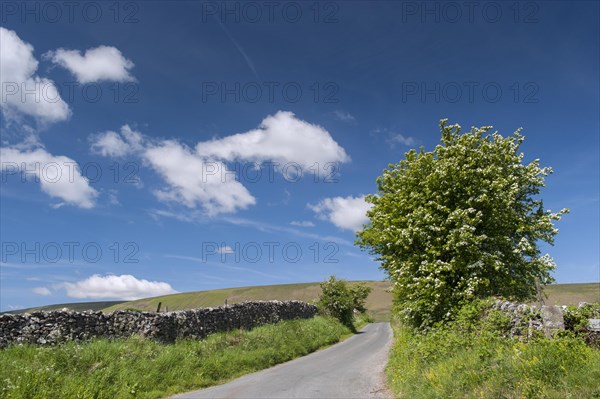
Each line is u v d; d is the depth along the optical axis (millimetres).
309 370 20516
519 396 8688
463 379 10203
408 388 12258
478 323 13602
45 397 11781
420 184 22016
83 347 16469
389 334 45500
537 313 11664
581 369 8688
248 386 16141
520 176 23547
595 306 10945
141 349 18547
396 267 21828
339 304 52625
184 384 16359
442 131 24141
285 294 141375
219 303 131875
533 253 22625
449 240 19641
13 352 14922
